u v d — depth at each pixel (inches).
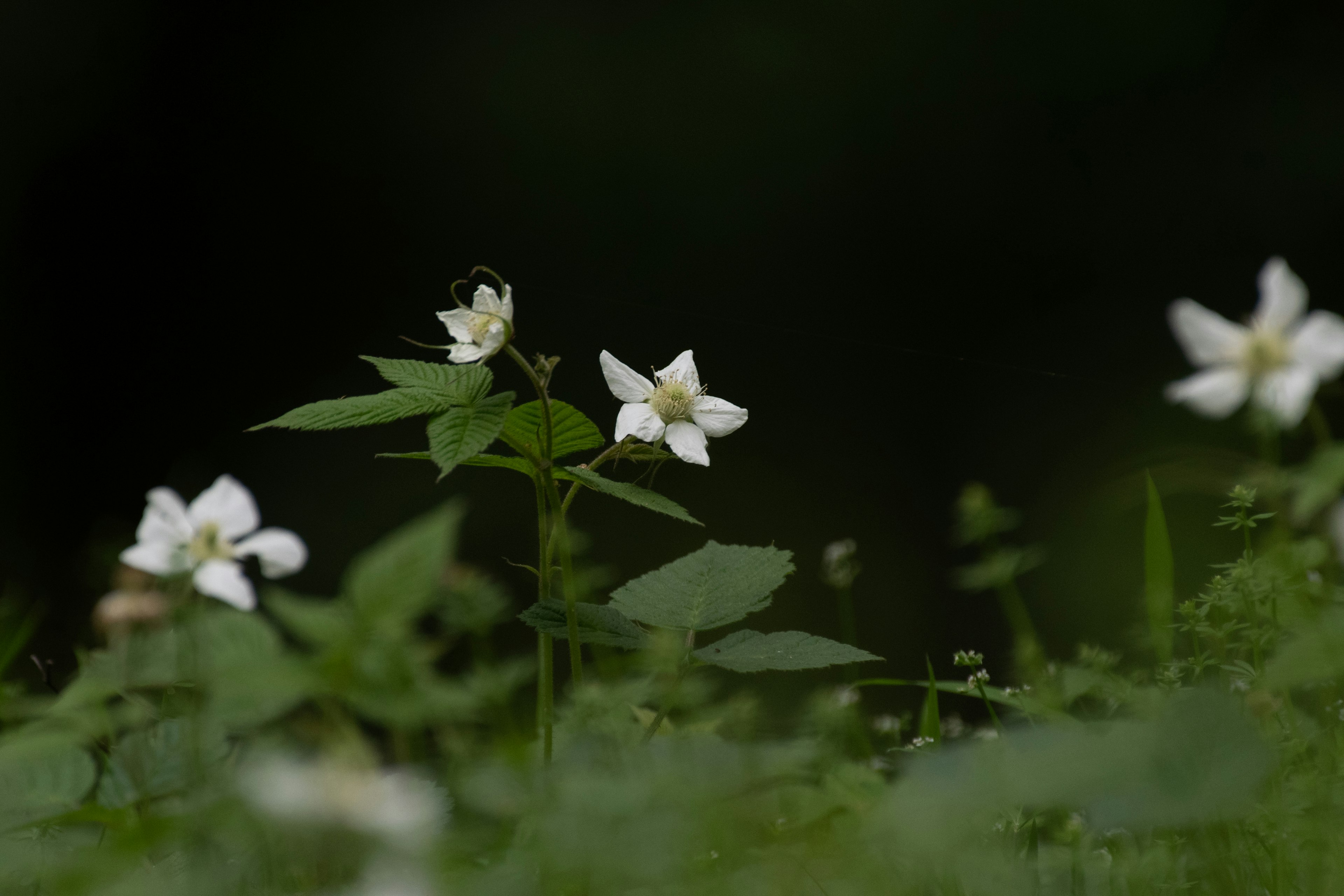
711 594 52.8
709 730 49.8
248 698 36.5
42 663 50.9
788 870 46.3
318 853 33.8
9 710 47.5
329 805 33.7
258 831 37.8
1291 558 48.2
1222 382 47.5
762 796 47.1
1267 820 47.9
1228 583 49.7
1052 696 50.7
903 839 40.8
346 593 33.9
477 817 46.6
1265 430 47.3
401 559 33.9
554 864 45.9
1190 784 42.3
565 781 46.3
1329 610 46.3
